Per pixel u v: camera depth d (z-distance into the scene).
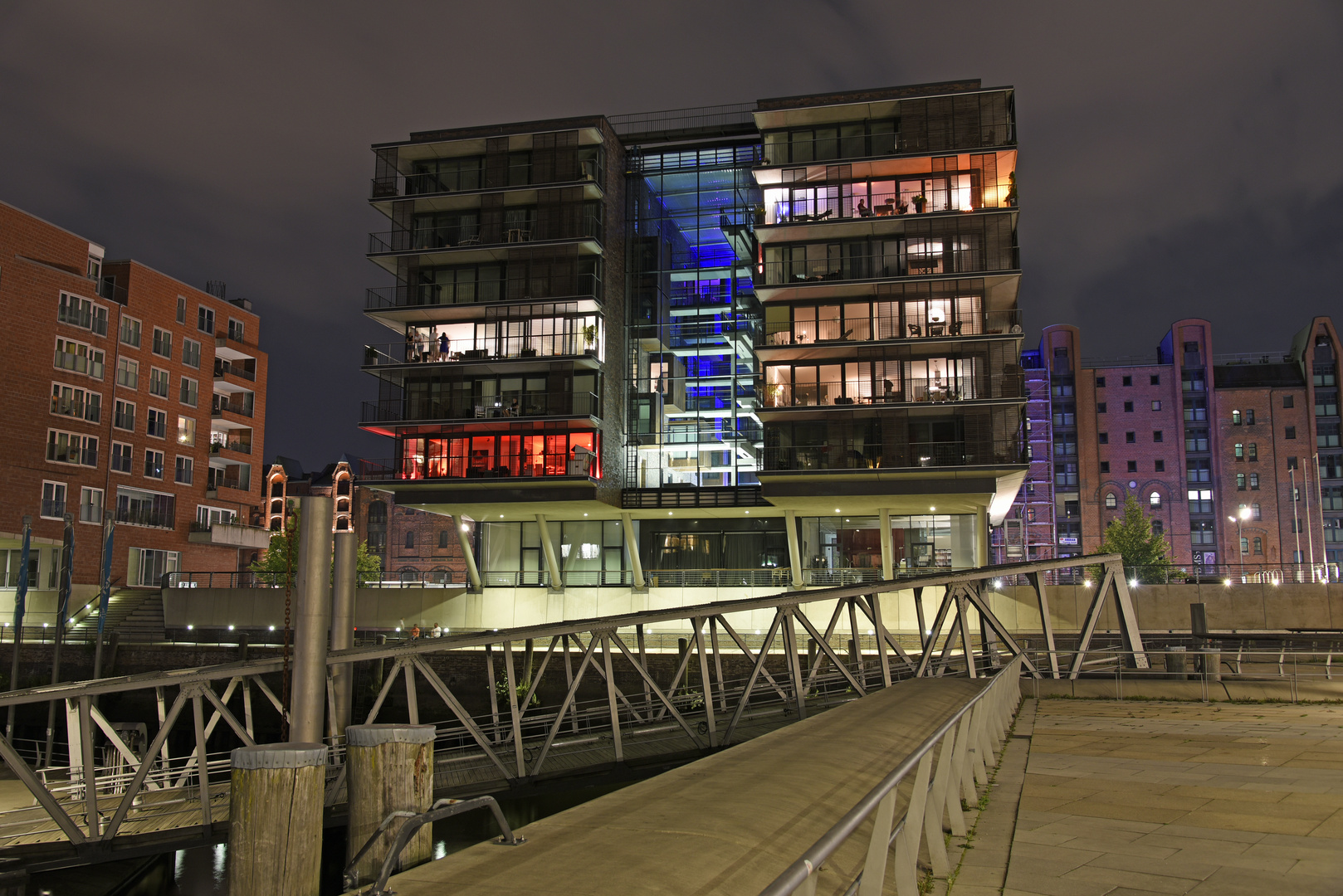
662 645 45.94
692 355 60.75
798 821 6.96
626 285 60.00
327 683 22.66
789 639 25.88
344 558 25.67
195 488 73.38
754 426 60.31
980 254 49.50
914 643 46.50
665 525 57.97
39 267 63.09
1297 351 100.06
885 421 49.34
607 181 57.12
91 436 65.44
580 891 5.03
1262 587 50.72
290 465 116.69
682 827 6.40
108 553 51.16
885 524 52.50
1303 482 95.25
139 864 25.30
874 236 51.28
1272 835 9.92
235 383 78.31
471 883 5.23
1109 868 8.58
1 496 59.50
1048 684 27.12
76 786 24.12
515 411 53.47
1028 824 10.44
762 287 50.78
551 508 54.97
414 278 56.16
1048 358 101.00
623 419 58.47
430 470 53.88
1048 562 30.05
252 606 57.72
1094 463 98.12
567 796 31.91
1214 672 27.77
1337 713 21.83
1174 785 12.95
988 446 48.16
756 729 26.33
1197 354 98.88
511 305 54.25
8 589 62.22
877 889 5.44
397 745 7.49
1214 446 97.00
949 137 50.97
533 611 56.56
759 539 56.75
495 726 23.70
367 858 6.79
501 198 55.53
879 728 11.92
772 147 53.19
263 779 6.67
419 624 57.72
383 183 57.03
